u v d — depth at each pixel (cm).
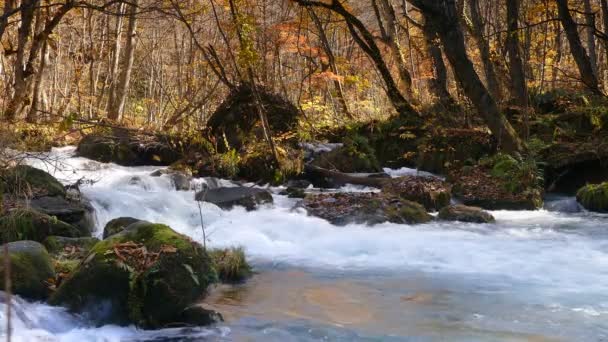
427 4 1360
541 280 688
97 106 2691
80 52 2606
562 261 780
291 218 1026
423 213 1073
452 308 582
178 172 1325
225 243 883
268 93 1562
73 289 514
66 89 3142
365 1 2570
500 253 828
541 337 496
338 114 2278
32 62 1340
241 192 1151
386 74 1827
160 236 538
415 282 685
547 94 1736
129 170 1381
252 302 600
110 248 524
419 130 1698
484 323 535
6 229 711
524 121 1487
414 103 1870
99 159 1435
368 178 1382
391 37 2016
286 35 1970
